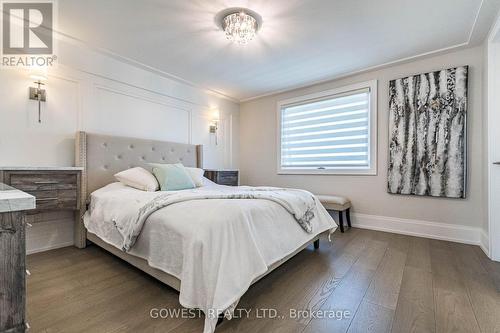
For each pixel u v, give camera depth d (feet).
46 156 7.66
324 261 6.82
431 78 9.02
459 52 8.64
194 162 12.14
